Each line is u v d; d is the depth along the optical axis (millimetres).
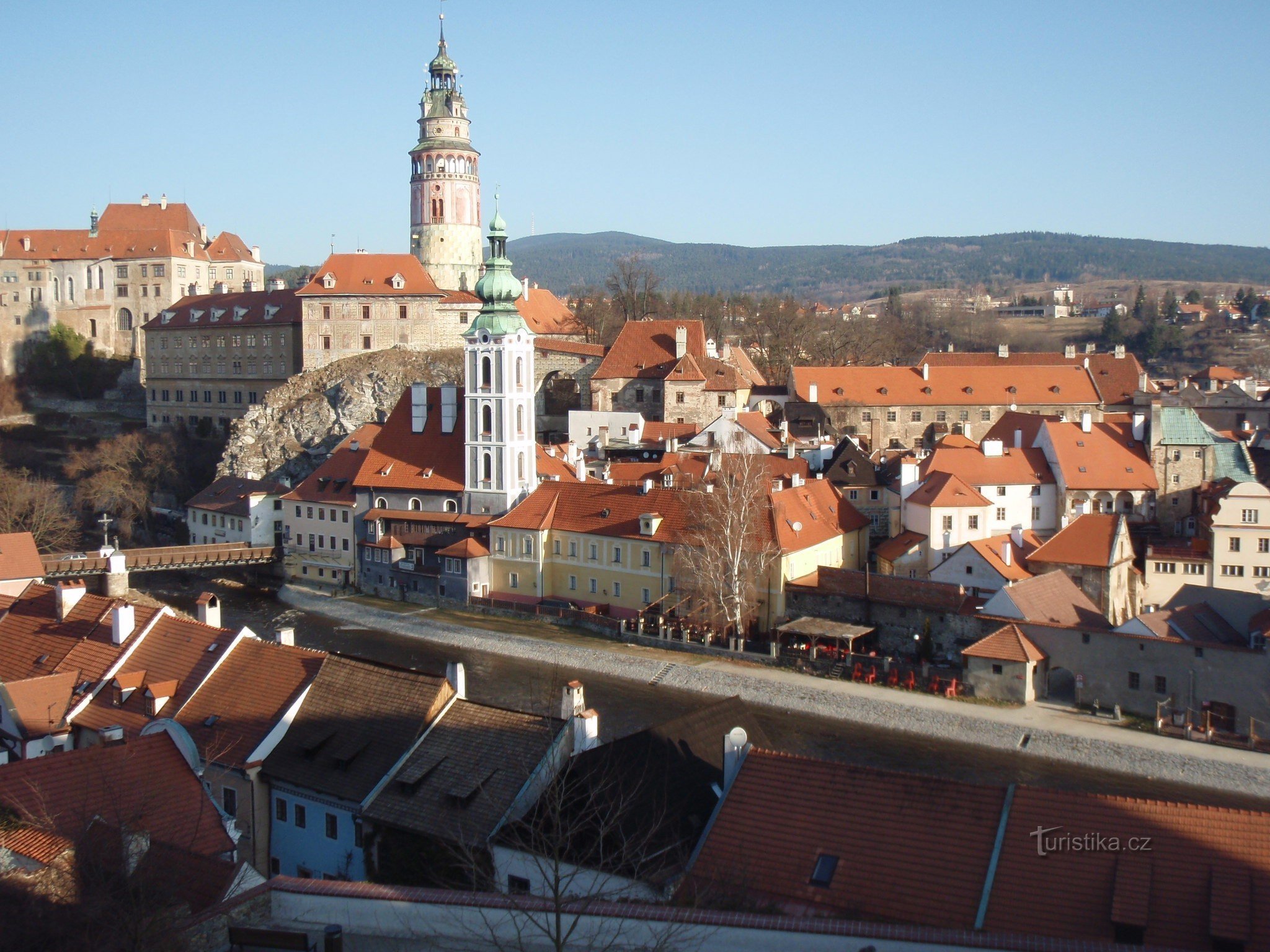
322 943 35906
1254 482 120938
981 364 199000
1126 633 91125
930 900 39688
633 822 48938
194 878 41094
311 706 60500
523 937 36469
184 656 66688
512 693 101312
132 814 47469
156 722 58062
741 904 40625
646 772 52062
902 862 41250
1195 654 87938
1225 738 84750
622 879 45656
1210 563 116438
